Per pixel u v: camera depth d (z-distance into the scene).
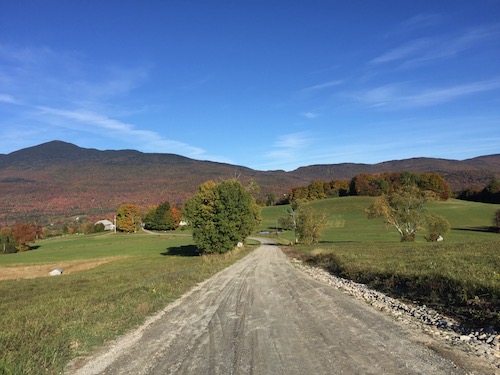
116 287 20.38
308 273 23.02
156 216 136.25
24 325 9.85
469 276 11.89
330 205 131.62
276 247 64.69
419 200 54.50
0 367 5.96
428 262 17.25
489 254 19.39
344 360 6.22
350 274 19.41
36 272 45.84
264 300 12.99
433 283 12.43
